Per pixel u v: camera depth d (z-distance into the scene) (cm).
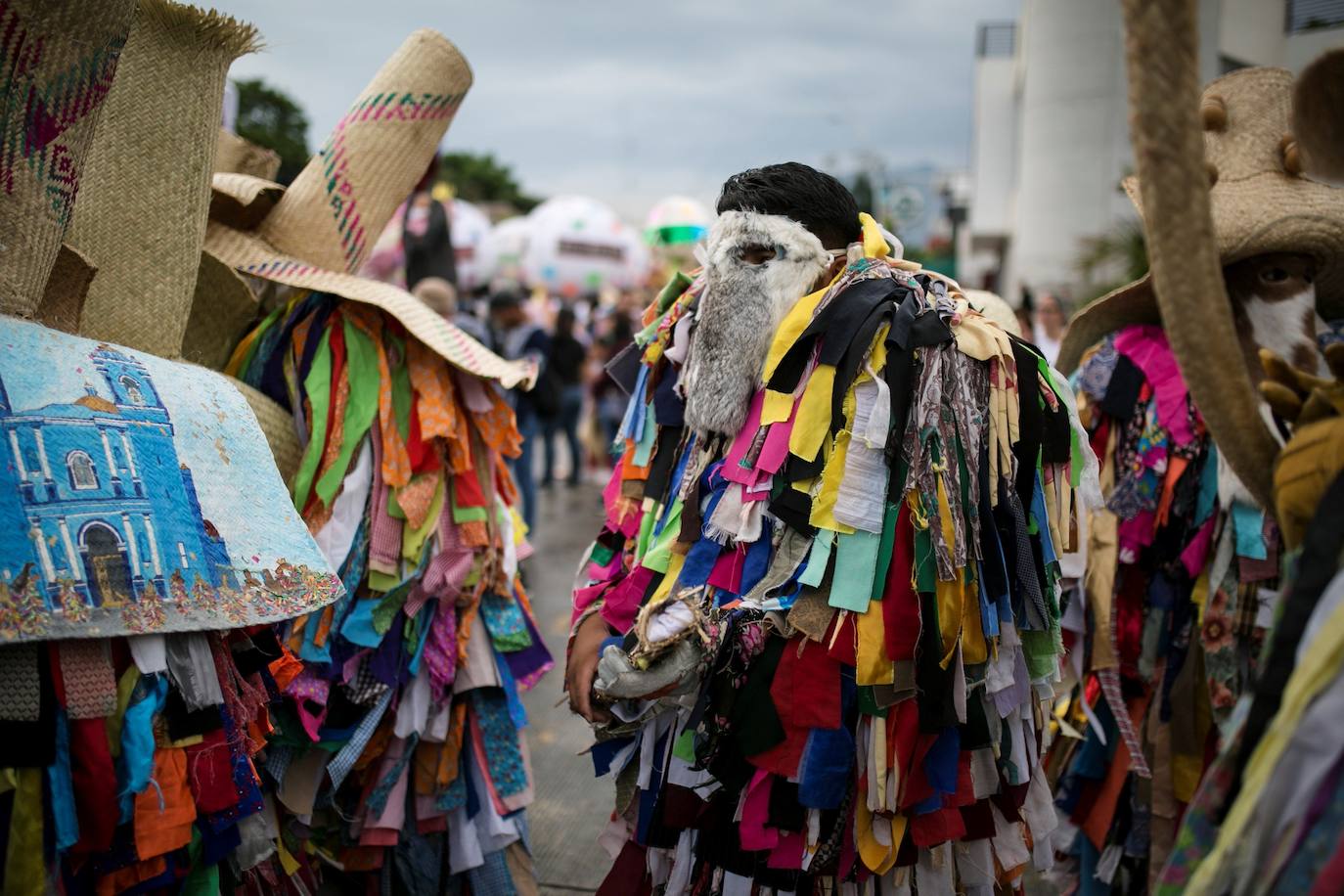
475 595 263
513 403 730
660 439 204
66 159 166
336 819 259
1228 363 128
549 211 2461
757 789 176
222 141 306
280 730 239
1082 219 1357
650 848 195
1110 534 257
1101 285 1045
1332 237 232
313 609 187
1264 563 236
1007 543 182
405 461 253
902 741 173
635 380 218
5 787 152
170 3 204
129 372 178
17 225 163
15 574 149
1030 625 184
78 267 179
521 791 269
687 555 188
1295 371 136
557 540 775
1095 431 270
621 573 204
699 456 193
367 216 268
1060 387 194
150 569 164
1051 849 201
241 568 179
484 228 2134
